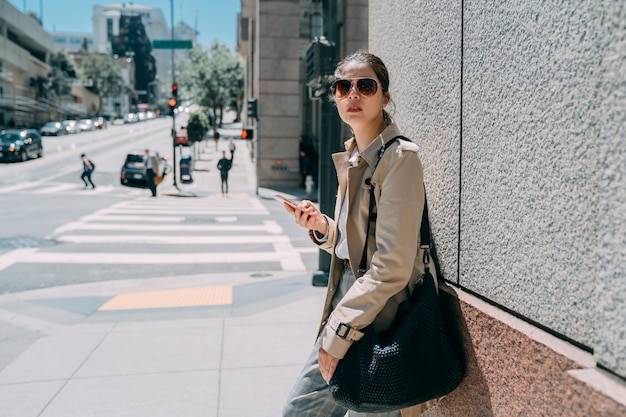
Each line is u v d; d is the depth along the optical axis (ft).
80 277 26.25
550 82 5.21
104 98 364.38
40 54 264.11
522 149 5.70
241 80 182.29
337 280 7.16
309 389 6.79
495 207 6.28
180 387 12.23
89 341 15.60
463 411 6.76
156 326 17.08
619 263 4.28
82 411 11.05
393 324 6.35
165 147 158.20
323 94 21.75
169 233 39.68
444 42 7.55
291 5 84.07
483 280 6.60
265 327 16.79
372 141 6.54
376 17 10.72
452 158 7.38
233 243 36.04
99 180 87.71
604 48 4.47
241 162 126.31
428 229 6.77
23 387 12.30
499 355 5.91
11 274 26.66
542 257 5.41
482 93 6.52
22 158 107.76
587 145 4.75
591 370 4.56
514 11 5.77
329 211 22.21
